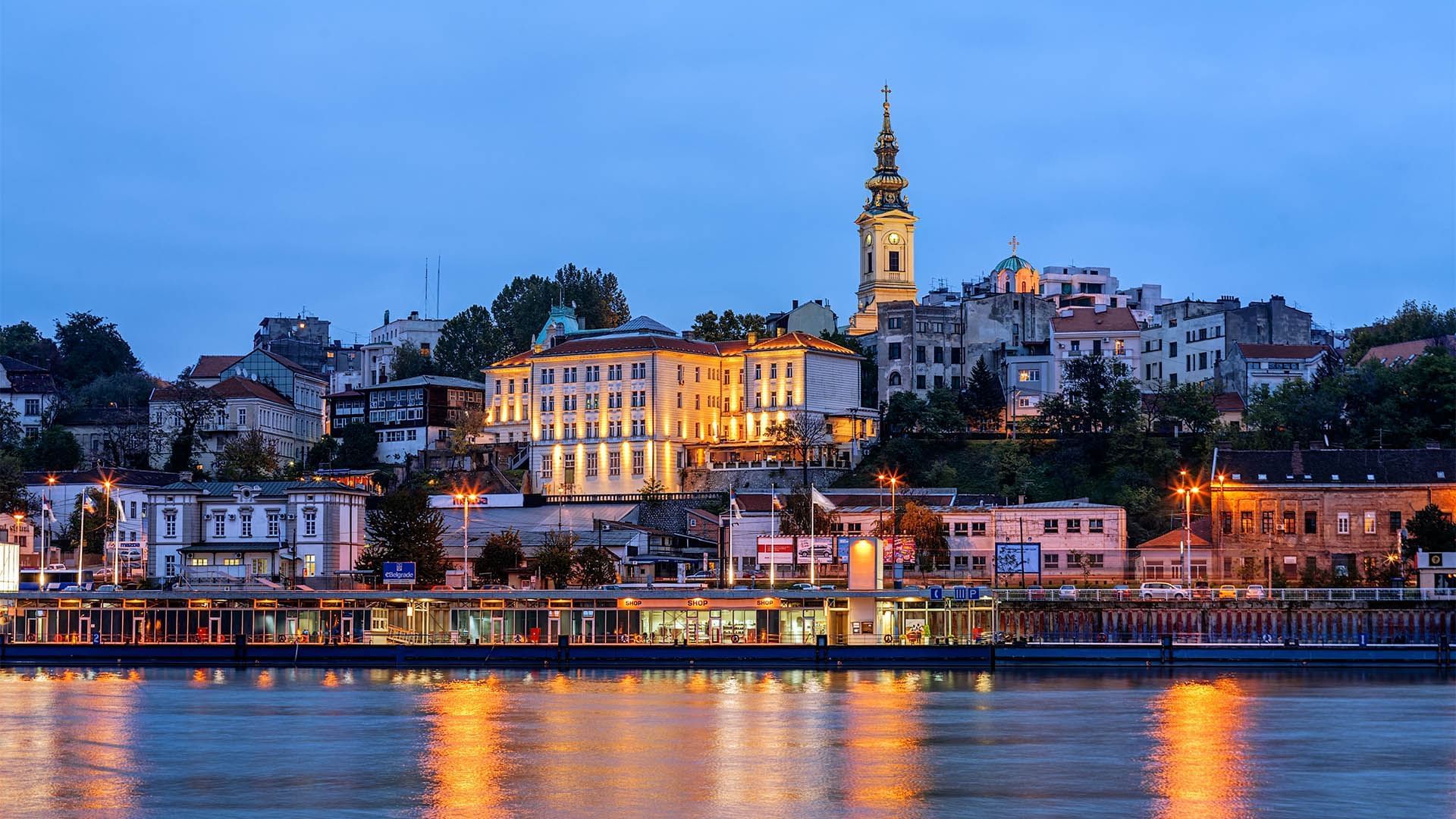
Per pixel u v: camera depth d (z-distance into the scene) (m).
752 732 136.75
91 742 133.12
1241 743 130.88
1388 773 119.12
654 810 107.44
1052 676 177.75
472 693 163.12
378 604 195.75
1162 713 147.38
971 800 110.12
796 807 108.19
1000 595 199.62
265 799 111.31
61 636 197.00
